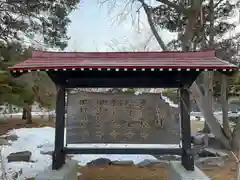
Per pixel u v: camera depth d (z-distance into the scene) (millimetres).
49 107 13414
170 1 10898
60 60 5570
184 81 5766
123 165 8672
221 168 8438
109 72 5777
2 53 9367
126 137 6105
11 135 11961
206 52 5629
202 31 11688
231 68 5074
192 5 10125
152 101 6168
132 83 6008
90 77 5980
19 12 10852
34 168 7688
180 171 5664
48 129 14164
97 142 6105
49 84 11727
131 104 6176
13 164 7973
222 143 11242
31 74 9750
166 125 6098
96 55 5727
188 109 5867
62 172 5613
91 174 7672
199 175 5383
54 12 11945
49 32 12203
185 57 5609
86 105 6191
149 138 6090
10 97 7941
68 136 6109
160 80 5973
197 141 12148
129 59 5609
